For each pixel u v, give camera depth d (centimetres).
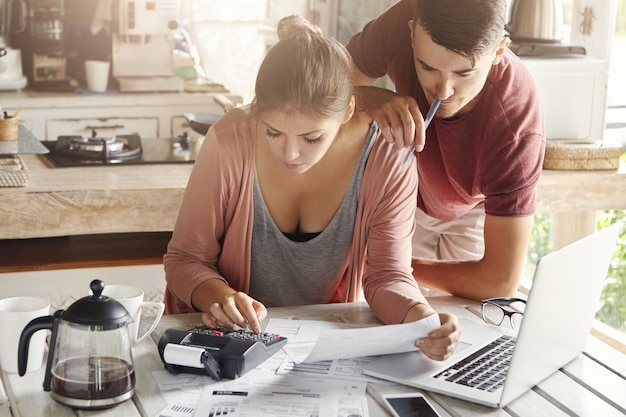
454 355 152
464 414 132
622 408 137
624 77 330
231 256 179
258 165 172
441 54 163
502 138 191
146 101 429
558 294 138
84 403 128
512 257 188
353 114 174
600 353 159
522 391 139
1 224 252
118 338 131
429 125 206
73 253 285
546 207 289
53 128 419
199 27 472
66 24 455
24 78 434
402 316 161
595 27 328
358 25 388
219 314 155
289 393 136
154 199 263
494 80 192
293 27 166
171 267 176
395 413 130
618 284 312
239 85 484
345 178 175
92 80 435
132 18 430
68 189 256
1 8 438
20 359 134
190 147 322
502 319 170
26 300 146
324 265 182
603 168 298
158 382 138
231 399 133
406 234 178
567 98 315
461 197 212
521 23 323
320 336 138
